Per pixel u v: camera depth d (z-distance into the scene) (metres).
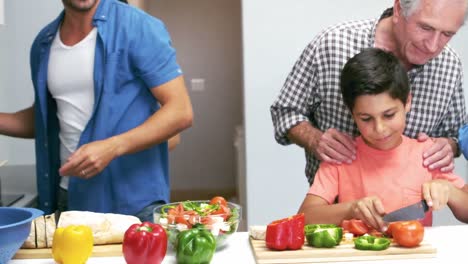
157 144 1.91
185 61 5.85
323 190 1.70
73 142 1.95
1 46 2.61
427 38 1.53
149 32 1.86
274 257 1.30
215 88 5.90
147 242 1.24
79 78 1.88
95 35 1.86
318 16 3.21
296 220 1.34
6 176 2.56
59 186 2.05
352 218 1.54
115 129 1.89
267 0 3.20
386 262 1.30
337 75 1.77
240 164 4.41
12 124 2.16
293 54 3.24
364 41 1.75
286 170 3.33
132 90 1.89
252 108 3.28
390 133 1.55
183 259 1.27
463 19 1.51
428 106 1.78
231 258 1.35
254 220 3.37
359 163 1.70
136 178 1.91
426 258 1.33
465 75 3.13
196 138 5.96
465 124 1.87
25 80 2.73
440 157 1.68
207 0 5.78
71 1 1.78
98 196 1.91
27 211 1.33
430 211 1.70
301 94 1.85
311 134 1.79
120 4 1.90
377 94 1.50
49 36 1.94
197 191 6.00
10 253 1.25
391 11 1.76
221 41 5.84
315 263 1.30
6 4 2.66
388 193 1.67
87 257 1.29
